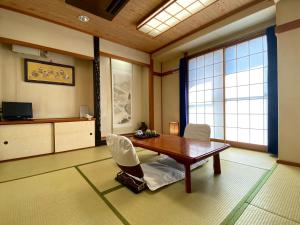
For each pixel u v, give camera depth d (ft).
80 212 4.53
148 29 11.59
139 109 16.76
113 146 5.60
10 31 9.01
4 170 7.67
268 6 8.44
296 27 7.58
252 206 4.66
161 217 4.28
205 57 13.38
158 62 16.96
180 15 9.93
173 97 16.17
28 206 4.83
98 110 12.67
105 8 8.13
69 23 10.71
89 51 12.09
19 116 9.96
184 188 5.78
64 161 8.96
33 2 8.64
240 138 11.46
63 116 12.47
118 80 14.98
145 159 9.19
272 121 9.50
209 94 13.21
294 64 7.66
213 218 4.20
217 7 9.26
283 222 4.00
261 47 10.30
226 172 7.10
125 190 5.73
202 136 7.98
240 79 11.34
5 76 10.14
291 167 7.48
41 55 11.37
